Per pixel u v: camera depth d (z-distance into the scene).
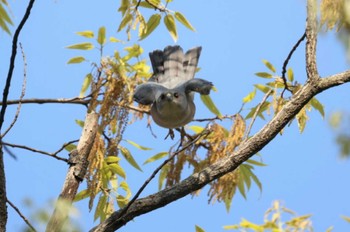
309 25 9.36
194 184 9.13
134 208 8.94
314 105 11.16
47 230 7.23
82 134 10.42
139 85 12.14
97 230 8.78
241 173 11.95
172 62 13.28
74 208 6.54
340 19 7.37
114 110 10.97
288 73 11.56
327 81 9.16
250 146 9.24
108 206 10.97
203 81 12.22
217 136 11.61
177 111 11.81
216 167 9.23
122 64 11.27
